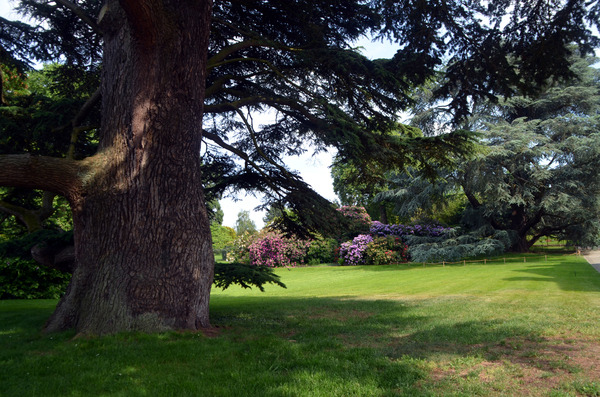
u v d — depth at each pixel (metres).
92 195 6.59
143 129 6.61
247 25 9.67
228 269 8.68
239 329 7.11
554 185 26.39
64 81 11.02
